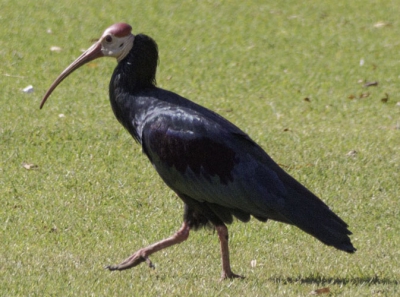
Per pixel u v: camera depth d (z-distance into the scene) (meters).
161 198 12.20
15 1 24.39
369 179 13.26
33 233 10.79
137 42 9.66
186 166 9.02
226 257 9.28
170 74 19.23
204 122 9.07
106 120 15.62
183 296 8.51
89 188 12.39
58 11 23.69
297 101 17.80
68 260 9.77
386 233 11.34
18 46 20.55
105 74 19.00
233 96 17.94
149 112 9.31
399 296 8.59
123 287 8.79
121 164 13.39
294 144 14.74
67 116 15.76
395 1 26.08
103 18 23.25
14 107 16.12
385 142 15.09
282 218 8.77
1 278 8.96
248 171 8.88
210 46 21.47
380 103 17.88
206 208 9.20
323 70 20.05
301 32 23.08
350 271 9.66
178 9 24.53
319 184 12.96
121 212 11.68
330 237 8.59
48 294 8.48
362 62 20.56
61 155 13.65
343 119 16.69
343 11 25.14
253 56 20.91
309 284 9.05
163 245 9.39
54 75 18.69
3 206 11.66
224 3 25.36
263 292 8.68
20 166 13.16
